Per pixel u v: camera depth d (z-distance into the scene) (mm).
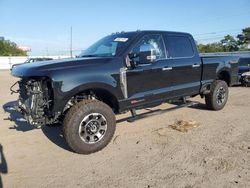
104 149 4809
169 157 4406
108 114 4711
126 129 5887
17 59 58219
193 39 6680
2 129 6160
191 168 4008
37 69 4309
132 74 5133
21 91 4988
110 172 3975
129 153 4617
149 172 3932
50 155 4648
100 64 4742
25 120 4781
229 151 4559
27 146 5102
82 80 4438
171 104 8094
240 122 6211
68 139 4422
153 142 5086
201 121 6363
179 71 6094
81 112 4414
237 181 3607
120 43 5324
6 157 4621
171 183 3607
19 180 3834
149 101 5543
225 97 7375
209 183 3582
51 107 4410
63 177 3883
